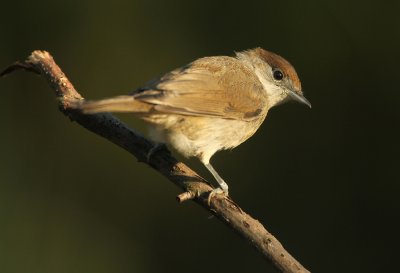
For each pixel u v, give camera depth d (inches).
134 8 554.3
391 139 511.8
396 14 525.3
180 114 318.7
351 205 505.4
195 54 551.5
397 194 502.0
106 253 505.4
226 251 505.0
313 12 541.6
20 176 523.5
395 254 488.1
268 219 512.7
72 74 546.3
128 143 331.0
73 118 329.1
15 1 542.3
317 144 522.6
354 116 522.6
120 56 549.0
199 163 526.9
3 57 536.1
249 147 526.3
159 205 523.2
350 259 491.5
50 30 546.0
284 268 283.6
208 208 306.2
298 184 517.0
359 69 526.9
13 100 536.1
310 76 534.3
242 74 372.2
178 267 507.2
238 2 554.3
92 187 529.0
